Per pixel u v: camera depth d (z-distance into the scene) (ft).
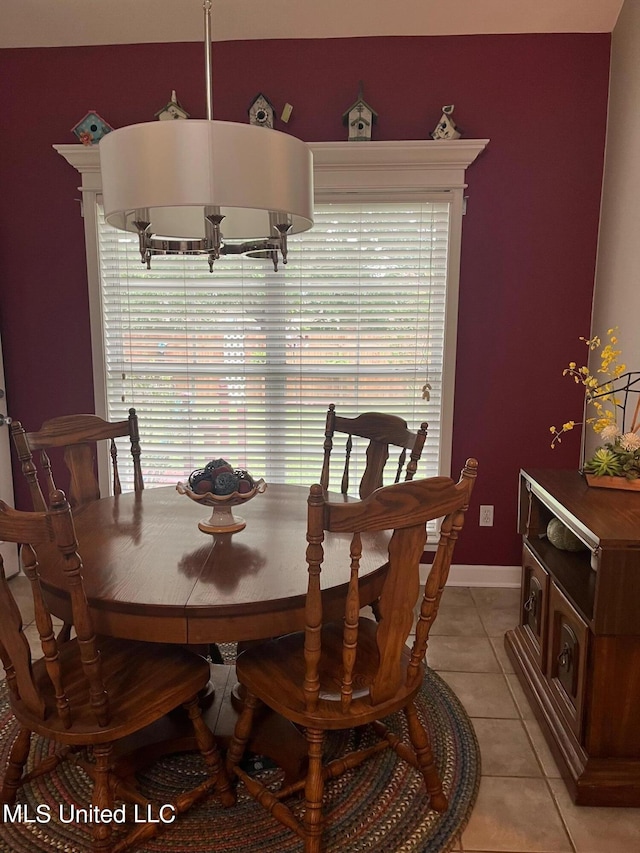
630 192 8.21
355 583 4.30
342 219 9.43
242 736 5.37
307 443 10.16
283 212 5.12
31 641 8.39
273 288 9.71
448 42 9.01
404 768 5.98
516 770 5.99
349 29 8.98
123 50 9.23
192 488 5.99
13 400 10.19
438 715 6.82
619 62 8.61
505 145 9.17
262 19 8.87
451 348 9.59
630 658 5.39
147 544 5.78
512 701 7.13
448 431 9.84
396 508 4.20
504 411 9.81
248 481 6.10
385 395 9.95
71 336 9.97
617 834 5.22
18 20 8.95
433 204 9.30
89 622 4.24
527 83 9.03
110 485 10.36
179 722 6.07
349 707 4.60
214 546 5.73
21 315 9.95
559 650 6.47
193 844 5.07
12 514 4.07
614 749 5.53
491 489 10.02
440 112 9.14
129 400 10.19
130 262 9.72
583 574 6.50
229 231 6.64
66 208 9.61
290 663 5.22
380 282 9.59
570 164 9.16
